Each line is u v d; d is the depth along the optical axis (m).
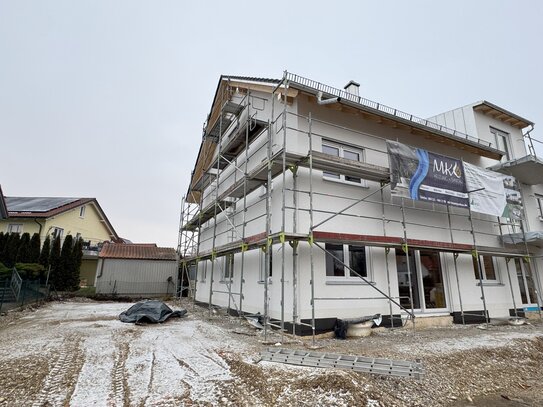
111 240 36.34
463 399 4.54
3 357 5.53
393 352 5.82
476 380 5.14
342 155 9.41
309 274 7.73
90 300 18.84
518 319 10.07
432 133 10.56
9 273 14.90
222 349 6.10
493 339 7.20
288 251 7.94
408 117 10.78
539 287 12.27
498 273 11.48
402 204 8.74
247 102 11.55
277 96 9.64
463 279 10.34
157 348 6.25
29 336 7.39
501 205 10.85
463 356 5.83
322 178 8.66
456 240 10.59
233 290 11.77
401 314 8.83
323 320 7.60
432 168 9.38
